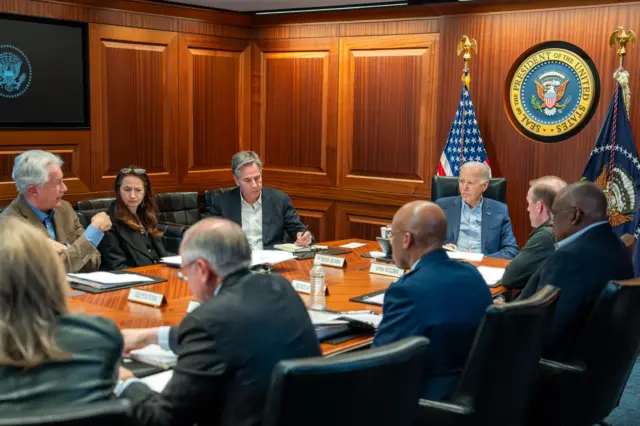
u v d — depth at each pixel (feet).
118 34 16.80
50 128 15.75
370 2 17.71
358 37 18.33
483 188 13.50
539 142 16.20
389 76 18.01
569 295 7.93
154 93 17.75
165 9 17.62
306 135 19.45
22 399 4.40
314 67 19.07
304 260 11.51
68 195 16.22
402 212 7.20
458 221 13.73
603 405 7.97
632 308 7.55
